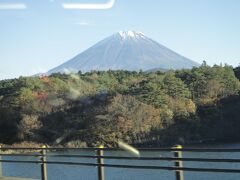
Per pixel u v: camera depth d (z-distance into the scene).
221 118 88.12
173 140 78.44
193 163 36.88
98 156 13.52
